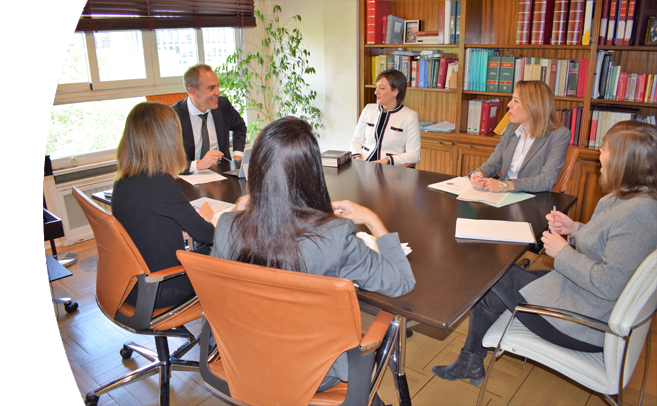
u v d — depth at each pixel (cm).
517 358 221
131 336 248
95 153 371
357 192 229
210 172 268
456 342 236
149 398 201
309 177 106
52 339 243
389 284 118
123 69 380
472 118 390
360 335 105
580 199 338
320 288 95
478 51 371
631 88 313
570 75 334
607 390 143
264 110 509
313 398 120
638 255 139
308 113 483
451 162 397
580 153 329
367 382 115
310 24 468
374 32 418
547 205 208
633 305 131
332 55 452
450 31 378
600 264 146
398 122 333
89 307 275
